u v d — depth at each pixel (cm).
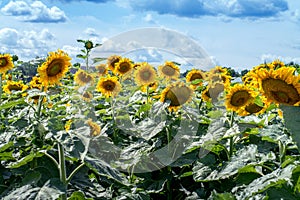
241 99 347
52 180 261
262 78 251
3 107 315
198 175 348
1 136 335
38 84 566
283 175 253
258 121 387
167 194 392
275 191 246
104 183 369
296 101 244
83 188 319
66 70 346
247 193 264
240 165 318
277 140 303
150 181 383
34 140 296
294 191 243
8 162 337
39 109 317
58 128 268
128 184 303
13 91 427
